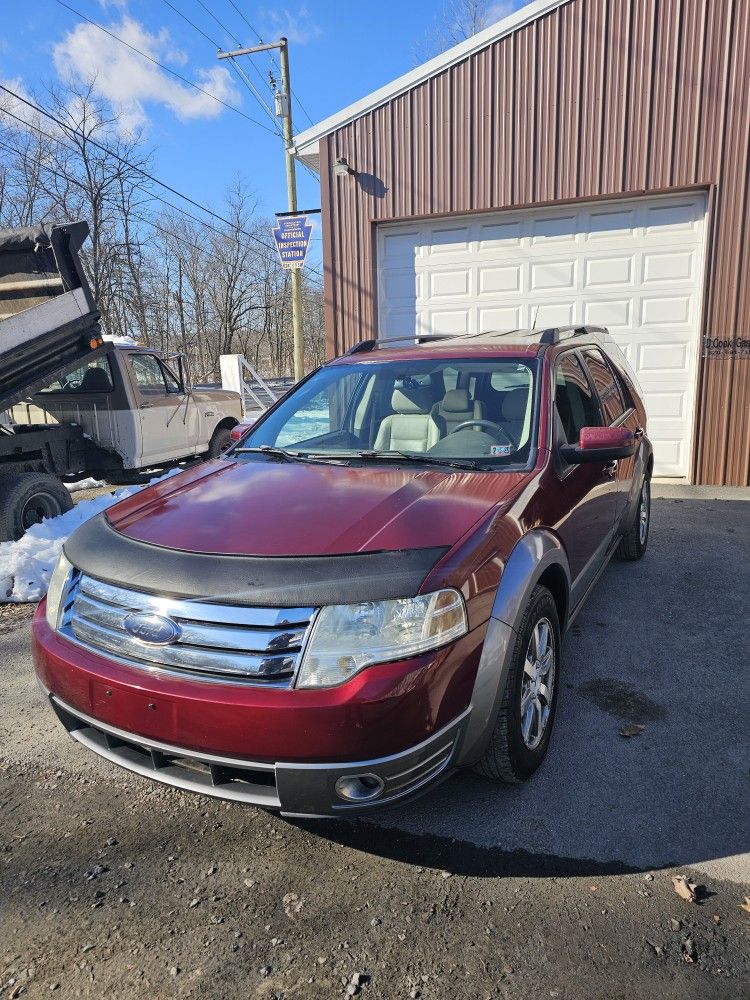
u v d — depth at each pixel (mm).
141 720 2217
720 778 2832
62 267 6547
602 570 4191
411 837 2545
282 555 2268
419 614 2150
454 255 9000
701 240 8000
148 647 2246
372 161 8914
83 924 2178
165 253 43094
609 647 4070
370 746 2062
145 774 2332
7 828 2648
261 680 2121
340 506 2613
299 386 4148
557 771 2906
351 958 2029
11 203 30266
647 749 3047
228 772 2217
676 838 2494
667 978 1933
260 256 46969
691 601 4730
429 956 2029
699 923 2121
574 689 3590
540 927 2123
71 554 2617
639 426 5066
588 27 7770
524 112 8164
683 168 7723
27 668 4035
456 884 2311
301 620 2127
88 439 8703
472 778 2896
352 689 2062
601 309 8523
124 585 2336
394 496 2701
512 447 3236
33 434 7773
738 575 5219
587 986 1916
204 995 1924
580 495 3404
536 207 8492
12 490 6430
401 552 2285
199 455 10375
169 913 2217
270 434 3824
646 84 7688
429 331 9289
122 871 2412
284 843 2539
